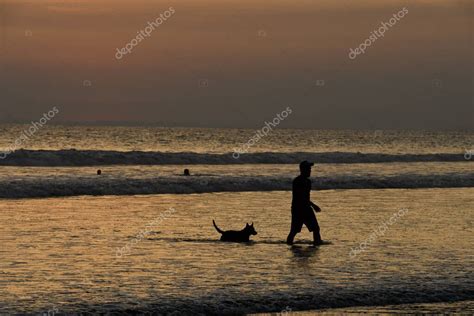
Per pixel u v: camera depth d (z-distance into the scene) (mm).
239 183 39688
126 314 13164
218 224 25391
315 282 15820
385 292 15078
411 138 173750
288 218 27281
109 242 21141
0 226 23922
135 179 39719
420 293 15109
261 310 13828
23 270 16797
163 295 14492
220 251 19828
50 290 14828
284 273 16766
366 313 13867
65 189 35719
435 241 21781
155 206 30719
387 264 17938
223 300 14203
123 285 15359
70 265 17516
